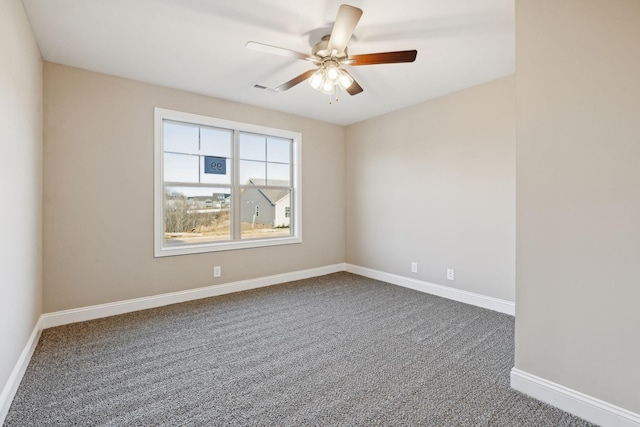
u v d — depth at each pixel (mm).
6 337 1697
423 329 2740
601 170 1520
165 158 3439
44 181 2689
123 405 1710
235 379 1972
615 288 1493
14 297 1855
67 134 2795
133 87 3119
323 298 3598
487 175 3221
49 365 2107
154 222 3264
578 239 1598
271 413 1655
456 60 2707
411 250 3990
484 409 1682
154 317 2996
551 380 1706
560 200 1651
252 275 4008
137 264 3178
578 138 1584
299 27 2227
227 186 3861
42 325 2680
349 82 2398
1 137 1586
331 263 4816
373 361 2195
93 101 2916
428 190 3771
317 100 3740
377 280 4402
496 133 3135
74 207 2840
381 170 4359
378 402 1746
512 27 2219
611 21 1479
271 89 2686
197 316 3033
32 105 2281
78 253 2865
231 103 3758
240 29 2248
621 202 1468
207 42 2422
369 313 3125
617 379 1495
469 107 3344
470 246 3383
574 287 1615
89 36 2326
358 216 4734
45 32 2271
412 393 1827
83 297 2895
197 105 3506
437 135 3654
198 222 3693
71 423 1568
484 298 3277
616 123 1475
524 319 1801
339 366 2129
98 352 2301
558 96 1643
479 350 2352
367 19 2121
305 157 4473
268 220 4281
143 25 2191
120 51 2551
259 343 2473
